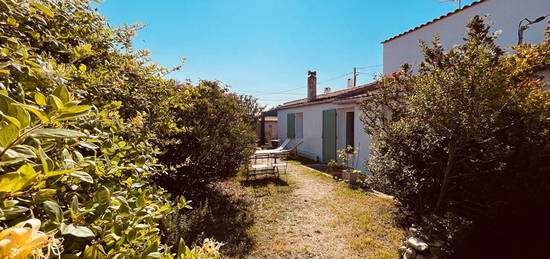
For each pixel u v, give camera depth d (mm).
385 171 4012
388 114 5414
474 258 2969
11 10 999
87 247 703
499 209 3207
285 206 4781
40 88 906
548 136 2926
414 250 2895
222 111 5090
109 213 779
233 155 5480
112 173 1021
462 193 3467
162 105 2578
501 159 3000
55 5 1448
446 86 2971
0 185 496
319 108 10742
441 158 3557
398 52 7512
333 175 7285
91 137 919
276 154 7961
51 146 754
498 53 3213
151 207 1057
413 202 3834
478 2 5484
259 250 3174
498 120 2982
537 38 4645
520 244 3242
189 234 3078
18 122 483
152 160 1565
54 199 745
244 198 5250
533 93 3146
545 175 2924
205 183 5113
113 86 1742
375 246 3271
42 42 1377
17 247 467
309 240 3439
